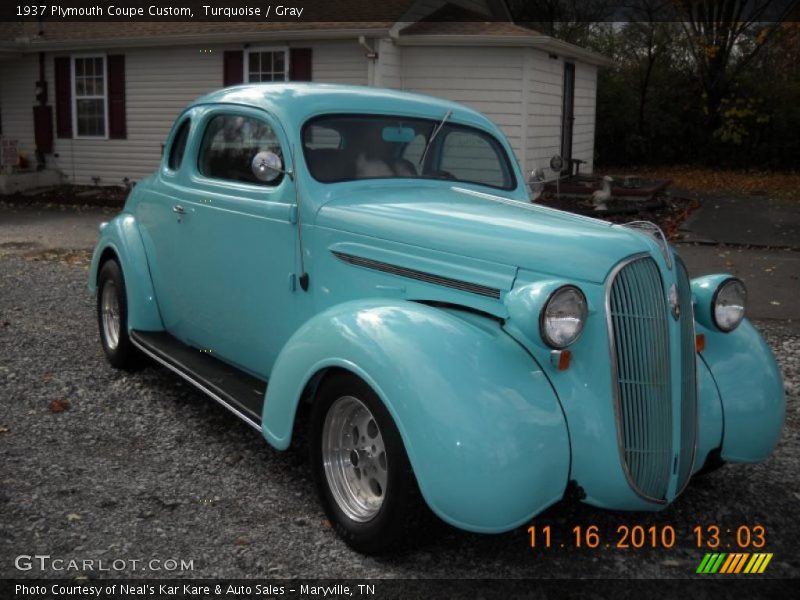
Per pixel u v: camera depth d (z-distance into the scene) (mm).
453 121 4641
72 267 9789
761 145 26188
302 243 3996
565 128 18766
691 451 3303
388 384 2990
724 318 3584
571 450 3008
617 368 3055
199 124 4793
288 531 3494
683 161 27641
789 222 13672
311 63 15734
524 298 3000
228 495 3828
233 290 4496
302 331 3475
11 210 15297
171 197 5000
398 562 3264
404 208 3775
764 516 3756
